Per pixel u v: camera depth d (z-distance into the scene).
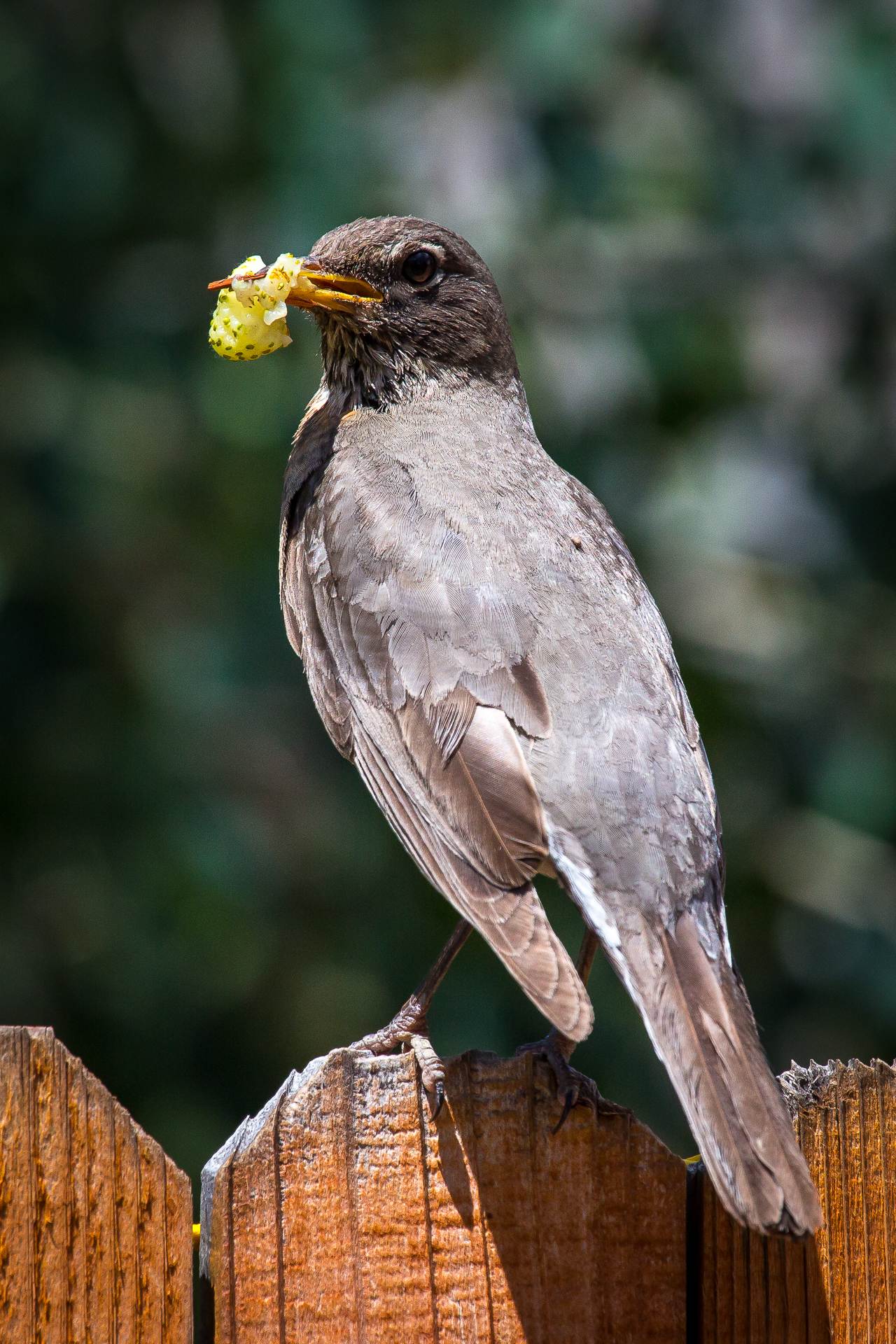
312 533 7.90
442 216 13.77
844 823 13.77
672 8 14.23
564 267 13.83
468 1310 5.29
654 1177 5.39
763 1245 5.45
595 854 6.36
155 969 12.28
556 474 7.99
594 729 6.61
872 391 14.69
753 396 14.52
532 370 13.23
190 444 13.14
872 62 14.12
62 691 12.68
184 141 13.64
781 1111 5.33
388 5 13.54
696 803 6.58
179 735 12.68
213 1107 12.25
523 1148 5.36
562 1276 5.32
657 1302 5.36
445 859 6.50
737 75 14.48
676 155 14.12
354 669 7.26
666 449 13.90
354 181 13.34
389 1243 5.29
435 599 7.09
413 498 7.54
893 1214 5.54
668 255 14.20
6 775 12.38
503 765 6.55
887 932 13.56
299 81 13.38
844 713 14.10
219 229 13.77
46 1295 4.91
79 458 12.81
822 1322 5.45
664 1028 5.74
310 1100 5.30
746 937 13.48
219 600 12.97
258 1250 5.23
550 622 6.93
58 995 12.25
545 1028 12.31
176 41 13.81
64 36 13.43
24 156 13.06
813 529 14.83
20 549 12.57
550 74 13.55
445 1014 12.20
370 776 7.12
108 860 12.45
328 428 8.42
